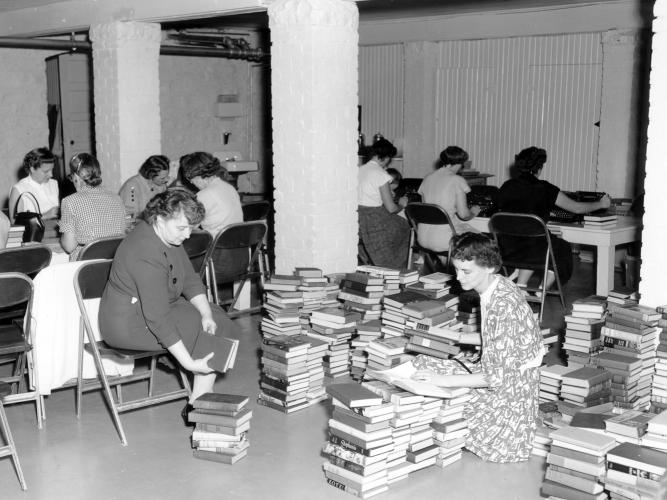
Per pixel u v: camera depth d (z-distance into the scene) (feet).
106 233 16.74
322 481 11.85
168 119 36.35
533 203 20.03
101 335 13.26
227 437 12.40
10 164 32.78
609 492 10.81
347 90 17.51
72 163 16.81
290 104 17.35
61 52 33.22
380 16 32.73
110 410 14.52
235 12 20.04
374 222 22.43
